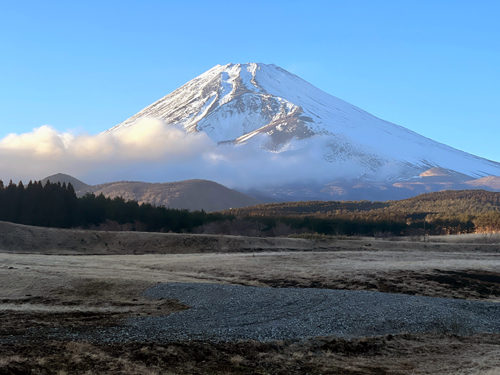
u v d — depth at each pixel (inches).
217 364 814.5
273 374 796.6
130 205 4658.0
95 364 740.0
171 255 2854.3
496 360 914.1
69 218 4210.1
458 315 1239.5
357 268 2097.7
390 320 1154.7
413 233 5703.7
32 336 843.4
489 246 3580.2
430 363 908.6
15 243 2957.7
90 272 1748.3
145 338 887.1
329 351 933.8
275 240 3599.9
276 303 1275.8
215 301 1299.2
